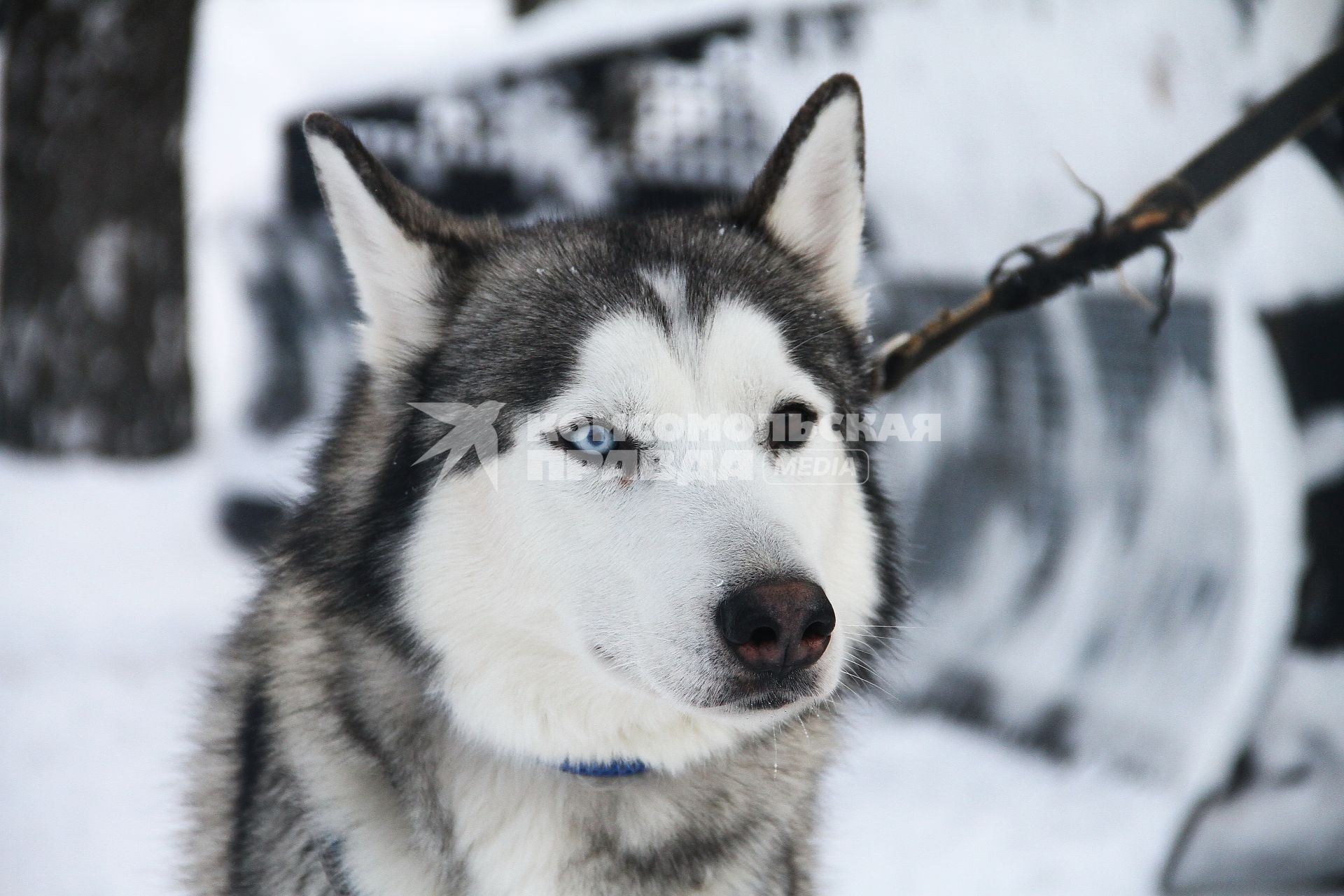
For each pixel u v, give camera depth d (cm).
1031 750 475
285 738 235
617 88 591
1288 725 352
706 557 208
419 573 230
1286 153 364
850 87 262
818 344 251
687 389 225
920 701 516
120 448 872
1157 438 464
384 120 657
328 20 1997
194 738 266
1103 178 488
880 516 271
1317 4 364
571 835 231
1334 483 349
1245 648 372
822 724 256
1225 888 352
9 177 858
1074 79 512
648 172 579
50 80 844
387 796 230
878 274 485
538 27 659
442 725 233
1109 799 427
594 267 244
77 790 435
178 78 873
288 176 714
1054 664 479
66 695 512
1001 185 491
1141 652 458
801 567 206
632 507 219
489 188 623
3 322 865
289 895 228
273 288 714
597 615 219
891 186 495
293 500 269
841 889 370
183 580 669
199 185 1568
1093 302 473
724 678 204
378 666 234
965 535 509
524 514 225
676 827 233
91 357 863
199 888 252
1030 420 493
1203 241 462
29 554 686
